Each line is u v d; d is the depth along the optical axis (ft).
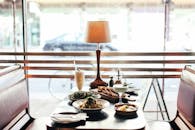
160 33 12.58
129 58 11.78
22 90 8.62
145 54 11.50
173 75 11.55
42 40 13.03
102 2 12.96
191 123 7.52
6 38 12.29
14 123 8.02
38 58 12.28
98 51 9.34
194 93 7.41
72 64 11.71
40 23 12.90
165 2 12.34
